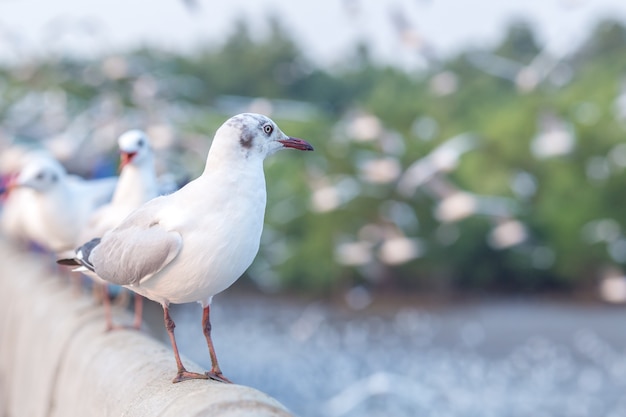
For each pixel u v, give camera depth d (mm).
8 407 9211
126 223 4781
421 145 34281
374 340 25922
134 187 6723
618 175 34375
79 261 5117
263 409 3693
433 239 33250
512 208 33750
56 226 8227
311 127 38250
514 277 33875
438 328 27625
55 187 8156
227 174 4488
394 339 26109
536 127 35875
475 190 34562
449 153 16906
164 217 4562
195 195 4516
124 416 4504
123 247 4672
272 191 36500
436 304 31750
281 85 46719
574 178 34875
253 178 4512
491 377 20516
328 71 48500
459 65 41969
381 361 22750
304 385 20156
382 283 33281
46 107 19812
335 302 32969
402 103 38281
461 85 40594
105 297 6480
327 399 19016
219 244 4445
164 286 4586
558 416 17344
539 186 35281
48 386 6730
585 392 19312
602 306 30969
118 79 16375
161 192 7160
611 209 34438
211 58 46781
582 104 36625
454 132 37281
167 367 4816
